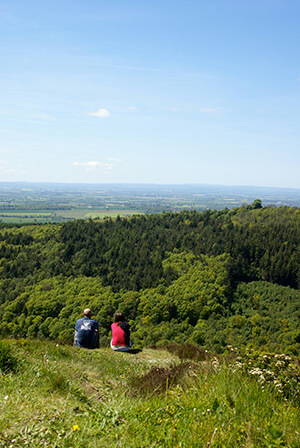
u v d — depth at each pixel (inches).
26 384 226.4
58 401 206.1
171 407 192.7
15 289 2655.0
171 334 2154.3
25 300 2501.2
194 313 2311.8
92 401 221.5
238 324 2190.0
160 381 270.7
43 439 148.8
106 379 301.6
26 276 2866.6
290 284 2667.3
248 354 273.1
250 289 2586.1
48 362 295.4
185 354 533.3
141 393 250.7
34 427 158.4
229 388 206.1
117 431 163.6
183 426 168.2
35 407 187.5
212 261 2755.9
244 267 2733.8
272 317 2289.6
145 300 2381.9
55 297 2474.2
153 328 2214.6
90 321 491.5
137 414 185.3
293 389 219.0
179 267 2728.8
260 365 254.2
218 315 2288.4
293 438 159.8
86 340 485.7
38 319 2283.5
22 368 256.7
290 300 2458.2
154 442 153.2
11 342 374.6
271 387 218.1
